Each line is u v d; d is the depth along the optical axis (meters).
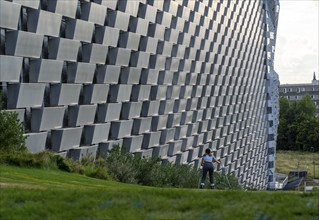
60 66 31.88
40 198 11.93
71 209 10.78
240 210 10.27
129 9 40.44
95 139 37.06
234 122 79.19
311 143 141.38
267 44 101.44
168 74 50.50
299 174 113.75
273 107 107.38
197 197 11.93
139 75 43.50
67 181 20.62
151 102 46.94
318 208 10.23
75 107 34.56
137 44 42.50
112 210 10.56
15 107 28.28
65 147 33.41
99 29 36.75
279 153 142.00
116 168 30.06
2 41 27.55
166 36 49.59
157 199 11.64
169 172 35.78
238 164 84.31
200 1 57.47
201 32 59.41
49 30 30.38
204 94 63.25
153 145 47.84
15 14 27.16
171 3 49.16
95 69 37.03
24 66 29.69
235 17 74.06
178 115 54.41
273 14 115.31
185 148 57.19
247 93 86.56
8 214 10.41
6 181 16.59
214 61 66.00
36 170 23.02
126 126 42.03
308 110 152.88
